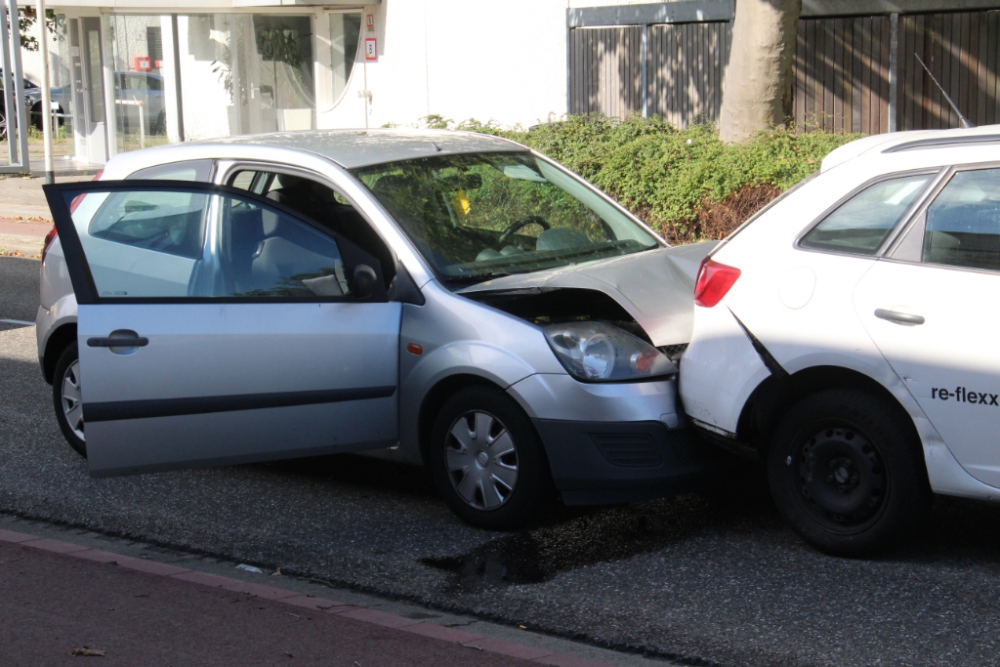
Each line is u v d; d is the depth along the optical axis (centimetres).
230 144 648
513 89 1831
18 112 2042
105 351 539
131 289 552
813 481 494
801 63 1534
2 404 808
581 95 1766
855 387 481
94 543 564
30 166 2102
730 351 501
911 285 460
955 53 1409
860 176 488
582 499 522
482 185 626
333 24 2047
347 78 2053
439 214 596
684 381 520
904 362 456
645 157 1264
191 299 551
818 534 494
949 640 417
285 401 549
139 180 559
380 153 625
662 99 1667
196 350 545
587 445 514
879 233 476
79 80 2195
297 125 2105
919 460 466
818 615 442
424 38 1930
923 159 474
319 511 589
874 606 448
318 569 518
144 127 2130
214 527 571
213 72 2111
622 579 487
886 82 1467
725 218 1177
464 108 1898
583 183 678
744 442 508
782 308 488
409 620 457
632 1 1680
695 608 454
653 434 514
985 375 438
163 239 570
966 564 486
